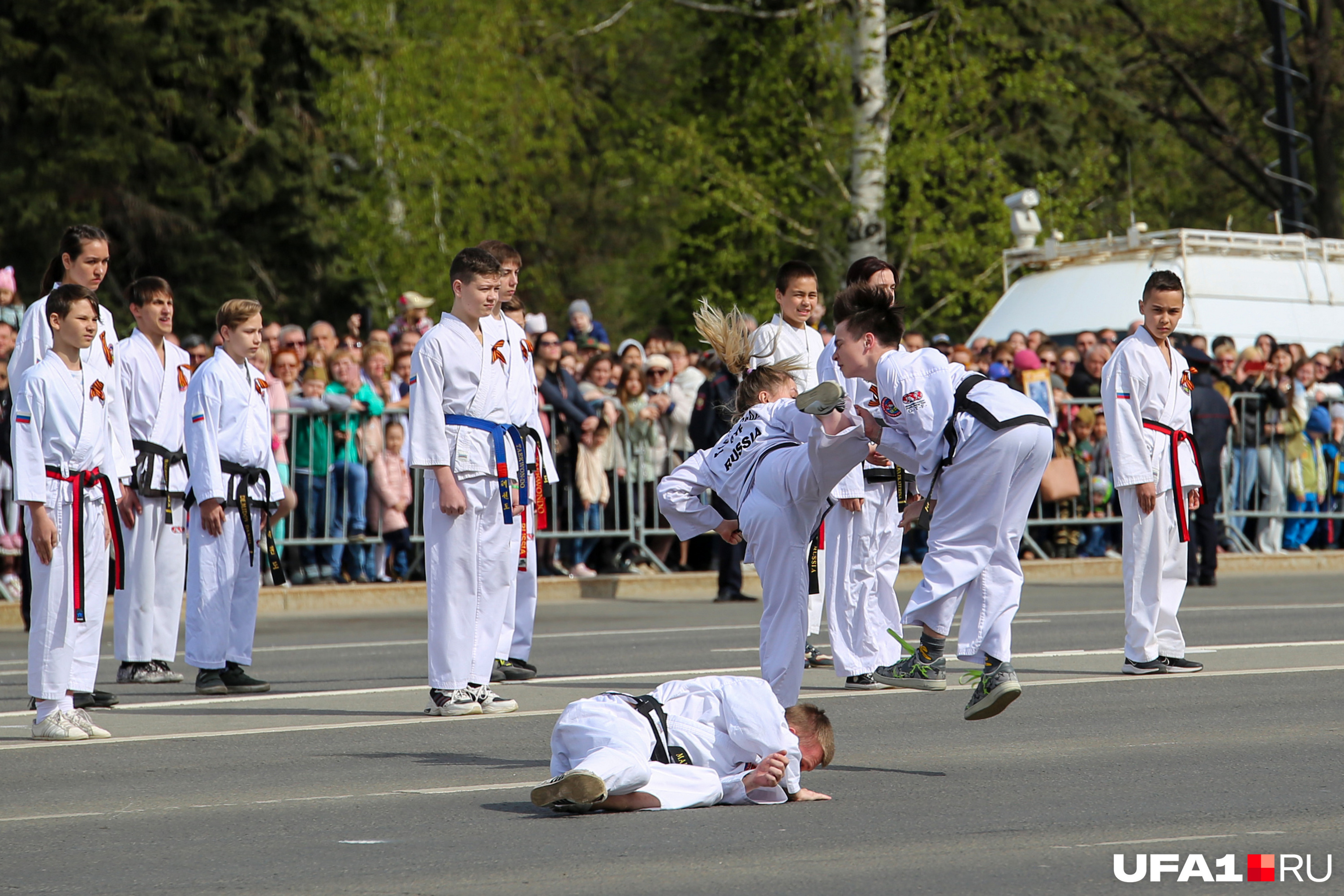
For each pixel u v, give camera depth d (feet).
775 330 71.97
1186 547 69.00
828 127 205.36
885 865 36.32
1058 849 37.55
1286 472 132.05
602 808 42.60
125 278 211.20
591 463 113.09
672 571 119.24
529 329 119.34
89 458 57.52
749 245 222.89
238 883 35.47
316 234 223.92
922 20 208.85
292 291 226.58
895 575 67.82
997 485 49.21
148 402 73.10
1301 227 226.58
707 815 42.06
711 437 96.89
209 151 216.74
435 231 260.42
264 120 222.89
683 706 43.78
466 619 60.54
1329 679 65.98
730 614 99.45
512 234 289.12
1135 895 33.78
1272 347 134.62
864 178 186.50
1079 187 229.25
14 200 196.34
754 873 35.68
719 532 53.78
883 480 66.44
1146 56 293.02
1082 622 90.63
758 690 43.42
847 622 66.69
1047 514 127.54
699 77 234.99
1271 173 229.25
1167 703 60.39
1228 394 129.90
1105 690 63.72
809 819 41.34
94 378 58.13
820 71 197.88
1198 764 48.16
